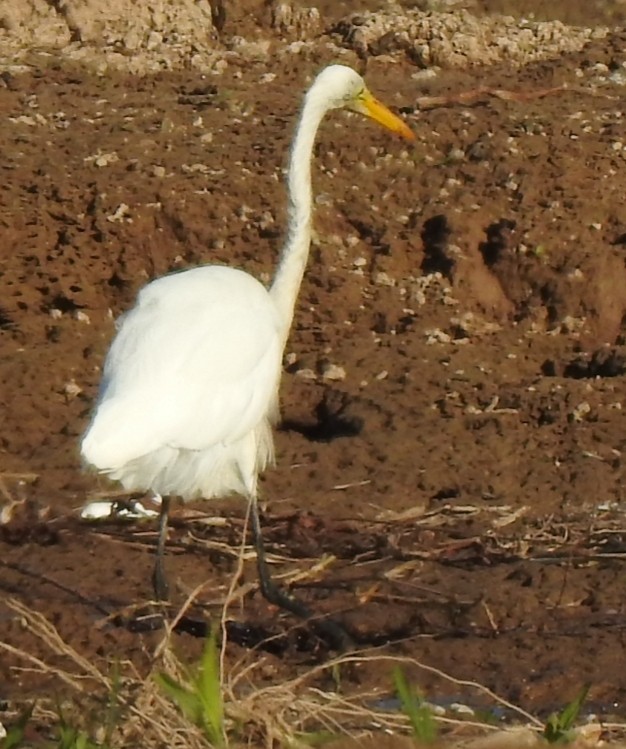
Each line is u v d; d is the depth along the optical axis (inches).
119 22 938.7
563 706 336.5
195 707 276.4
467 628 376.2
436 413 516.4
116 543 426.0
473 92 799.1
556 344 589.6
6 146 719.1
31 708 294.4
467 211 653.9
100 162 690.2
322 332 582.6
